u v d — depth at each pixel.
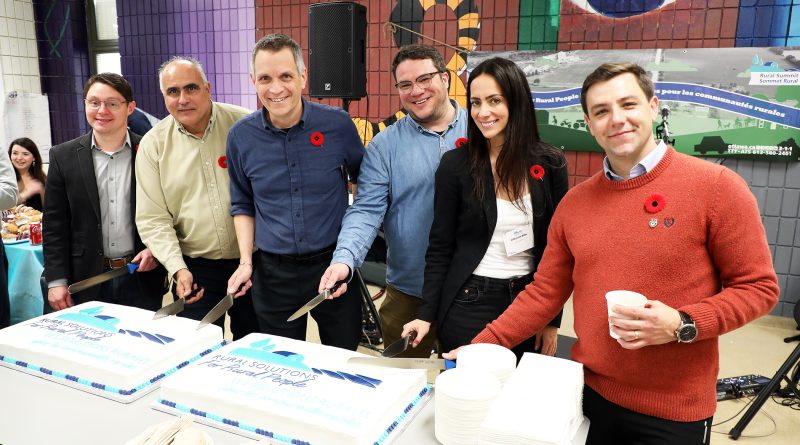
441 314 1.67
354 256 1.79
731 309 1.05
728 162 3.72
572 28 3.96
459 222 1.65
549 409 1.02
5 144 5.56
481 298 1.61
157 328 1.47
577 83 3.96
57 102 5.84
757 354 3.25
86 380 1.27
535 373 1.16
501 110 1.52
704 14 3.62
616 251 1.18
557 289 1.36
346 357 1.33
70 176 2.13
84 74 5.79
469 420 1.04
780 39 3.48
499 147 1.60
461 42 4.29
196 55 5.20
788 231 3.65
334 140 1.95
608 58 3.85
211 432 1.11
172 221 2.15
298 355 1.34
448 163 1.66
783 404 2.71
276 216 1.93
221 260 2.19
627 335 1.05
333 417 1.07
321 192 1.94
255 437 1.09
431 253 1.71
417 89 1.84
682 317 1.05
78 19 5.64
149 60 5.43
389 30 4.41
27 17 5.62
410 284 2.02
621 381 1.20
